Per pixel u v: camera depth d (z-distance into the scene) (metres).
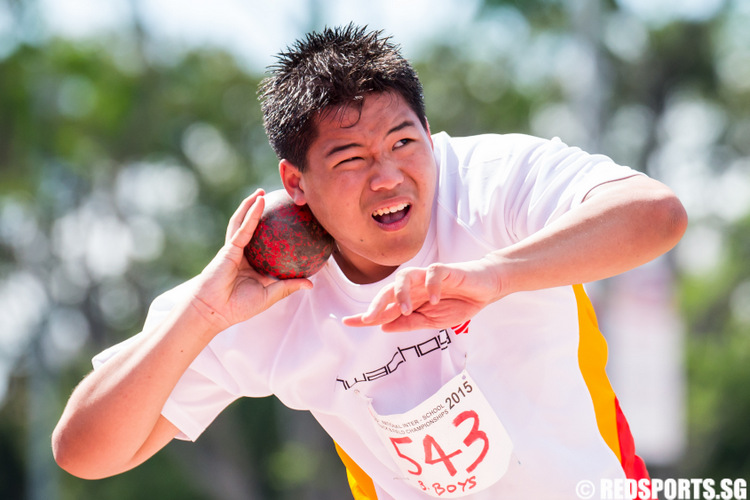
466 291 6.07
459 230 7.29
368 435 7.71
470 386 7.25
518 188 7.15
